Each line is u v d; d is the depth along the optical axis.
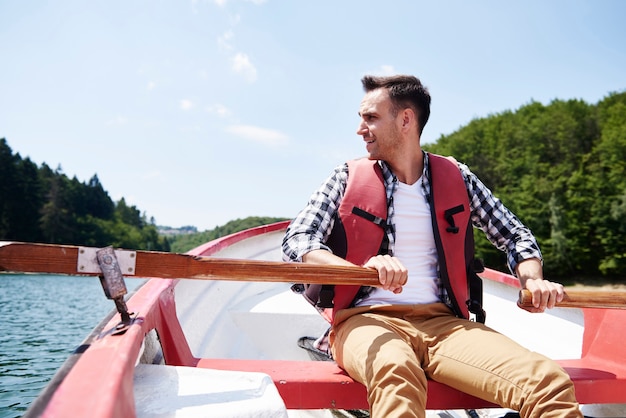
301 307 2.97
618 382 1.42
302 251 1.50
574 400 1.17
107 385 0.72
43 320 9.23
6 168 72.94
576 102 50.75
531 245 1.73
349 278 1.31
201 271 1.17
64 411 0.65
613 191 38.41
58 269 0.98
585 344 1.77
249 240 4.30
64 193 89.38
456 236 1.68
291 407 1.31
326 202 1.68
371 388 1.19
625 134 39.50
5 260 0.93
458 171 1.80
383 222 1.64
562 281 39.81
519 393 1.20
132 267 1.08
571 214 39.56
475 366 1.31
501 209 1.86
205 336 2.39
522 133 48.59
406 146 1.71
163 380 1.05
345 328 1.48
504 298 3.15
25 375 4.55
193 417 0.89
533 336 2.62
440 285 1.68
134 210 118.38
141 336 1.04
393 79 1.72
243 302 3.11
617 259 37.41
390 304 1.58
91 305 12.34
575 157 44.88
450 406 1.40
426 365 1.46
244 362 1.48
